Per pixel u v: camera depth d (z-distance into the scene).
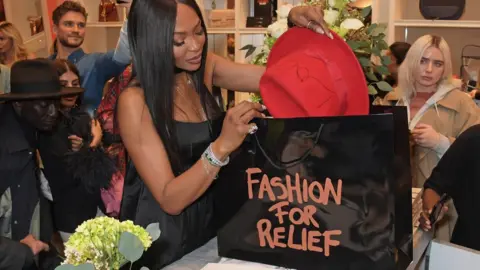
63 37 3.08
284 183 1.05
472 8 3.28
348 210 1.00
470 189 1.57
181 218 1.20
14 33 3.25
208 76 1.36
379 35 1.33
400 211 1.02
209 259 1.20
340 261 1.02
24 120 1.62
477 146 1.53
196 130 1.17
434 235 1.48
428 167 2.23
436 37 2.39
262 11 3.67
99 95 2.73
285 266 1.08
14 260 1.47
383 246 0.98
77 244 0.77
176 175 1.13
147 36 1.06
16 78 1.64
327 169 1.00
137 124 1.09
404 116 1.10
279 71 1.06
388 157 0.95
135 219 1.20
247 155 1.08
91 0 4.17
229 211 1.12
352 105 1.06
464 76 3.32
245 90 1.40
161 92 1.08
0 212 1.64
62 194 1.94
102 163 1.93
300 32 1.12
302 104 1.02
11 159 1.64
